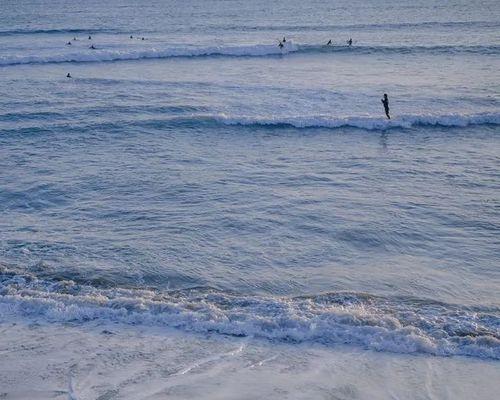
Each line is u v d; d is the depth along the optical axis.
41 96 29.97
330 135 23.28
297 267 12.68
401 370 9.00
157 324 10.28
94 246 13.63
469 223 14.77
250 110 26.80
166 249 13.50
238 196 16.70
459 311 10.63
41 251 13.30
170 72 37.47
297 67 38.97
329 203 16.11
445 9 79.00
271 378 8.81
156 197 16.70
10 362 9.20
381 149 21.34
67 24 70.12
